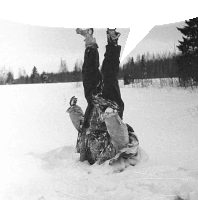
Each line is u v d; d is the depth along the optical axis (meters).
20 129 7.16
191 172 3.16
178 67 15.59
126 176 3.18
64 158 4.25
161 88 14.08
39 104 11.11
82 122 4.27
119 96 3.72
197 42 17.20
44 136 6.35
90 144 3.81
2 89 15.66
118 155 3.50
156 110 9.02
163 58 19.14
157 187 2.79
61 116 9.05
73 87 16.44
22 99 12.28
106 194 2.71
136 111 9.07
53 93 13.97
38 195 2.71
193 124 6.64
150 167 3.40
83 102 11.05
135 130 6.47
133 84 17.16
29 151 4.80
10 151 4.67
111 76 3.65
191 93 12.20
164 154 4.28
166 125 6.79
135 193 2.69
